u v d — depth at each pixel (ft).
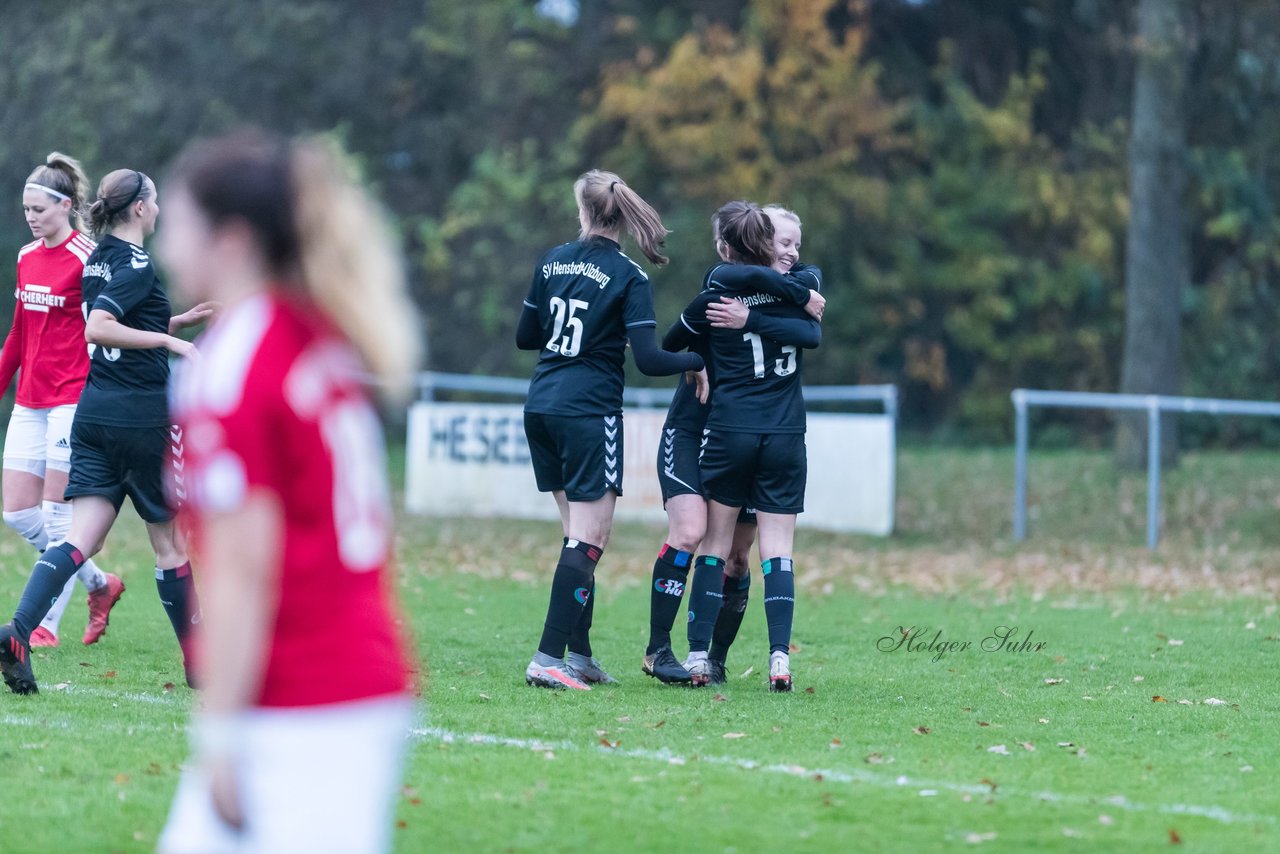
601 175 77.77
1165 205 239.91
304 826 27.55
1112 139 339.77
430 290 359.25
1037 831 49.60
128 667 80.64
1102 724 69.87
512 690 75.97
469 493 208.13
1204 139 328.08
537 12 356.79
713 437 76.95
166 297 71.72
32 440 84.38
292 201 27.58
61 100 320.91
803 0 315.58
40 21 329.72
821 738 64.90
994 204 337.31
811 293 76.69
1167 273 240.53
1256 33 275.18
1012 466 247.91
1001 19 354.95
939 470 245.45
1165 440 237.04
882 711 72.23
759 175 320.70
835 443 192.34
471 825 49.14
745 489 78.13
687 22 344.28
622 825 49.47
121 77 324.39
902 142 330.95
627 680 81.41
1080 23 346.54
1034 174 338.34
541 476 80.12
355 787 28.02
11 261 327.88
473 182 349.41
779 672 76.74
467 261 351.05
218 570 26.81
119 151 321.93
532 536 182.19
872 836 48.73
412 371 28.50
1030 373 352.49
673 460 78.95
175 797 51.80
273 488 27.20
